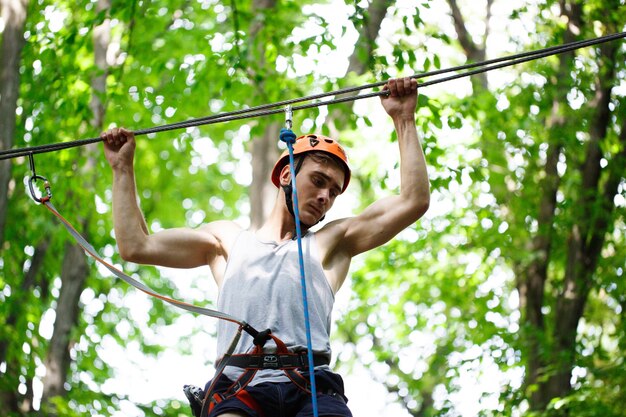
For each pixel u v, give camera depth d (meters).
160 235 5.22
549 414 12.09
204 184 19.61
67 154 13.27
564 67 13.32
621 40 13.26
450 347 15.60
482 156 14.12
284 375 4.78
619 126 14.23
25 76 13.09
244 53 12.12
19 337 13.79
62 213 13.81
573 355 12.77
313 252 5.10
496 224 14.18
